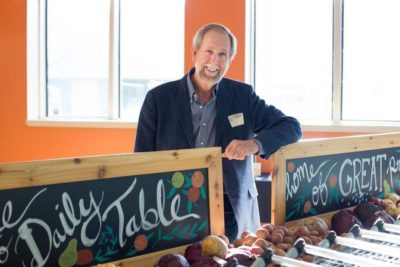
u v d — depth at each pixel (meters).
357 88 3.97
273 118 1.75
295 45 4.07
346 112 4.01
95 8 4.47
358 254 1.13
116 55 4.41
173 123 1.72
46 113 4.59
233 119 1.75
